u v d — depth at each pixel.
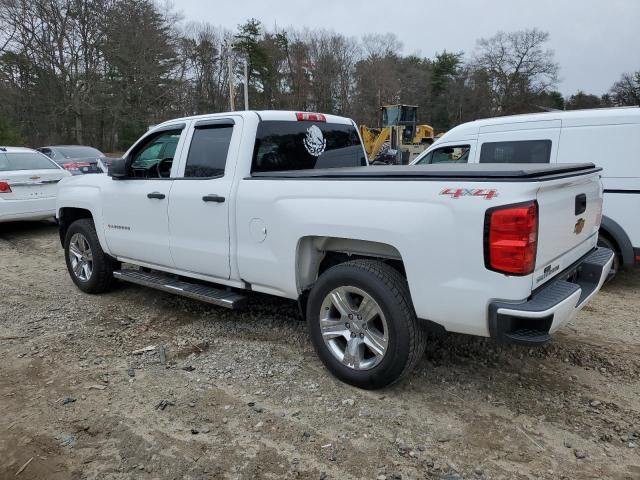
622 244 5.75
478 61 69.19
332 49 66.31
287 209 3.59
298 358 3.95
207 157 4.27
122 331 4.57
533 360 3.90
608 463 2.71
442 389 3.47
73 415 3.21
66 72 43.19
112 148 48.03
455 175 2.91
